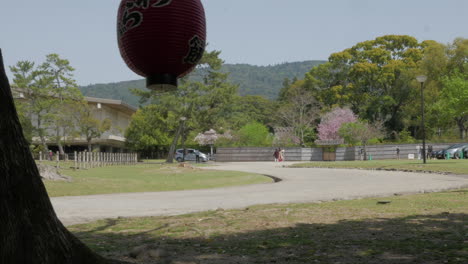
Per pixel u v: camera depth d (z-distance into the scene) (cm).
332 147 4856
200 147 6662
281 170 2686
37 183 242
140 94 4322
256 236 528
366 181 1614
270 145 5747
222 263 382
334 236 506
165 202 1015
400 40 6425
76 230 620
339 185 1436
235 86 4500
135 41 325
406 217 657
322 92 6719
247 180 1856
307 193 1164
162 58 329
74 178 1658
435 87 4947
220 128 4672
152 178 1939
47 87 4422
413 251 407
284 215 718
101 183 1562
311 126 5906
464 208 762
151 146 6531
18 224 224
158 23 321
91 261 271
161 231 590
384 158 4553
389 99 5738
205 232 569
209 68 4412
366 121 5203
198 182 1733
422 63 5209
